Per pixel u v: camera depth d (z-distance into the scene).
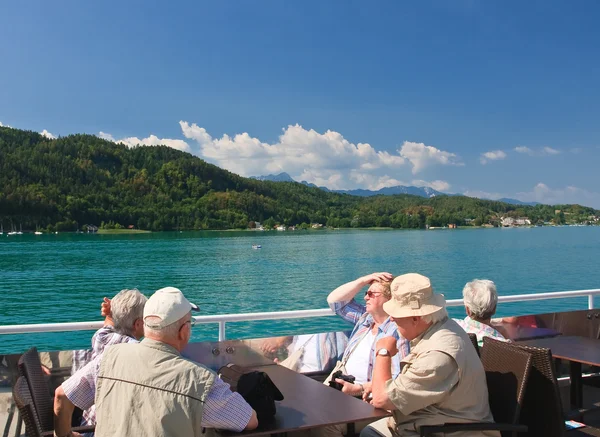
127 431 2.08
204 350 3.57
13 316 24.41
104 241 106.31
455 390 2.60
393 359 3.47
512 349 2.85
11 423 3.09
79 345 17.00
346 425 3.59
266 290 32.28
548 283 35.03
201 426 2.22
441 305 2.71
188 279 39.28
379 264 52.16
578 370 3.92
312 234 155.38
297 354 3.84
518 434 2.97
